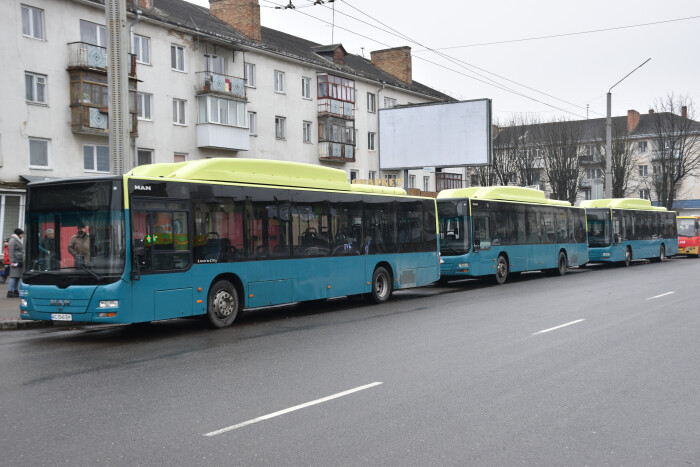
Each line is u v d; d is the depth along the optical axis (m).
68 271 11.11
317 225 15.29
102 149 29.23
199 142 34.06
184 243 12.00
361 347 10.06
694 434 5.59
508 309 15.05
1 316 13.93
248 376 8.00
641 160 84.44
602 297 17.45
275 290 13.96
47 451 5.20
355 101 48.16
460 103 33.41
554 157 61.00
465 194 23.27
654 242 37.50
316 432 5.64
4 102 25.48
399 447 5.23
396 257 17.92
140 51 31.36
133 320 11.02
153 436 5.57
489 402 6.64
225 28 38.75
